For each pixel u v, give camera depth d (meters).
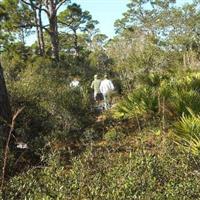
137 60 33.06
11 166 9.42
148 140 10.89
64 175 7.71
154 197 6.62
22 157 10.22
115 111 14.97
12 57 34.78
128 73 26.19
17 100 14.25
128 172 7.42
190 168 8.05
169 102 12.89
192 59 34.72
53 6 33.69
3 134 11.00
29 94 15.30
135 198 6.51
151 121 12.70
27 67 28.98
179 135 10.05
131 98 14.38
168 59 37.28
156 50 36.47
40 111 13.73
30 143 10.89
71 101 16.16
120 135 11.64
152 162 7.81
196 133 9.74
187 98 12.66
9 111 11.74
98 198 6.59
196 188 6.89
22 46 36.22
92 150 9.69
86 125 14.55
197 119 10.22
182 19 54.62
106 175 7.54
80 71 30.00
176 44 51.44
